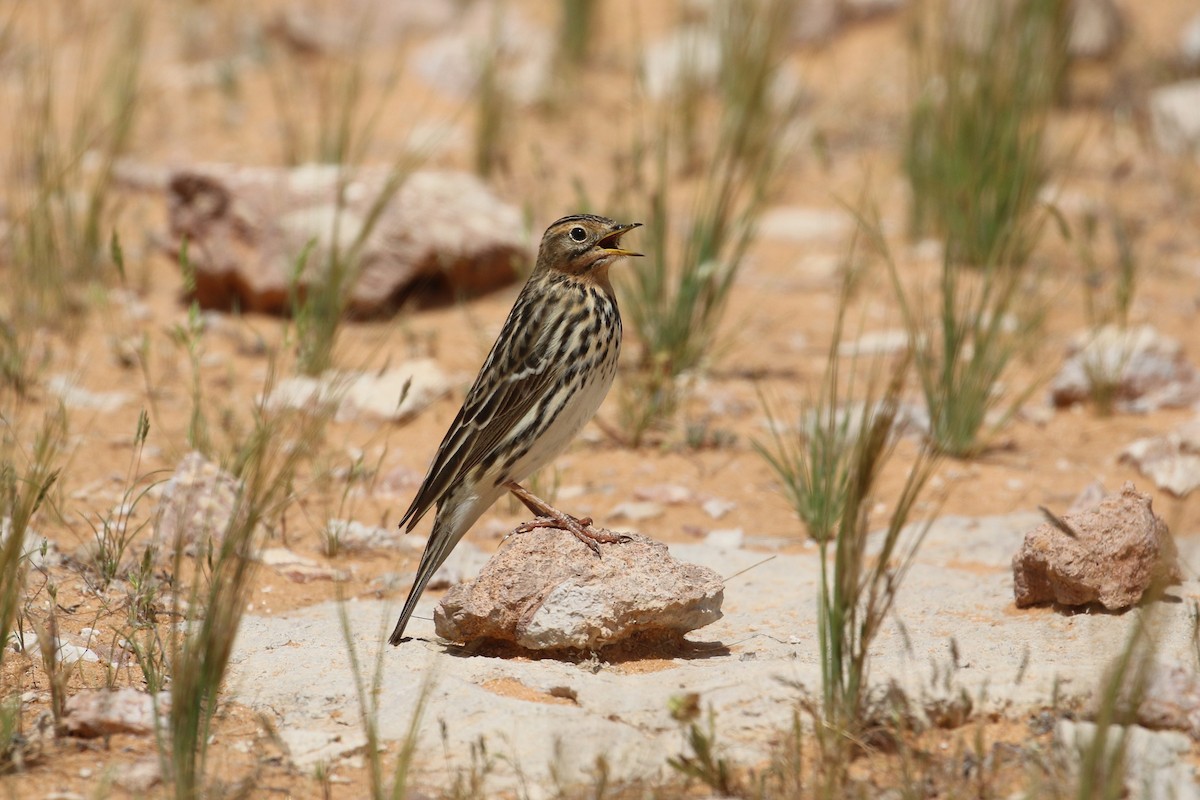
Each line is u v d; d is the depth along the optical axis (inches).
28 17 1009.5
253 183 637.9
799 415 548.7
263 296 625.9
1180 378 565.3
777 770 285.6
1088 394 559.8
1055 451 521.7
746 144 767.1
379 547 443.5
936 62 853.8
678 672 332.8
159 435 512.1
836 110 890.7
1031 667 320.8
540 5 1074.7
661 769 289.6
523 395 376.8
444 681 324.5
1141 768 281.9
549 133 870.4
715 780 282.8
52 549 406.3
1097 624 350.0
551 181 796.0
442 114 897.5
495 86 864.3
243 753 300.8
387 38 1019.3
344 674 332.8
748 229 609.0
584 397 385.1
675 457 521.3
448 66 938.1
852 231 747.4
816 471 456.1
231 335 610.9
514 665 336.5
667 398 546.9
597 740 299.9
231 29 1011.9
